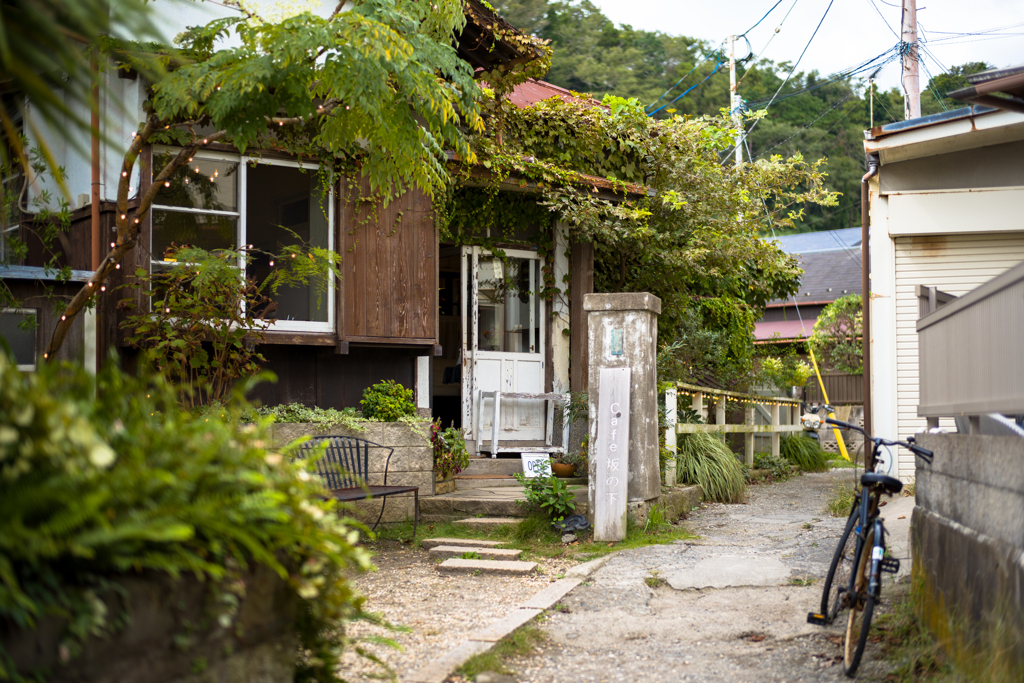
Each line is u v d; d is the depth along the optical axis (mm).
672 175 11562
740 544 6695
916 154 9398
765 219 12883
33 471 2047
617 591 5504
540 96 13414
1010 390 3635
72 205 8008
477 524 7566
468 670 4004
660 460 8438
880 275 9438
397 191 8703
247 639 2414
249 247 7789
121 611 2021
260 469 2582
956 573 3934
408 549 7055
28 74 2229
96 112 2363
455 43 8273
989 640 3363
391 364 8906
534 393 10617
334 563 2625
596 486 7066
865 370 9453
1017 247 9148
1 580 1875
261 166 8094
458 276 12133
